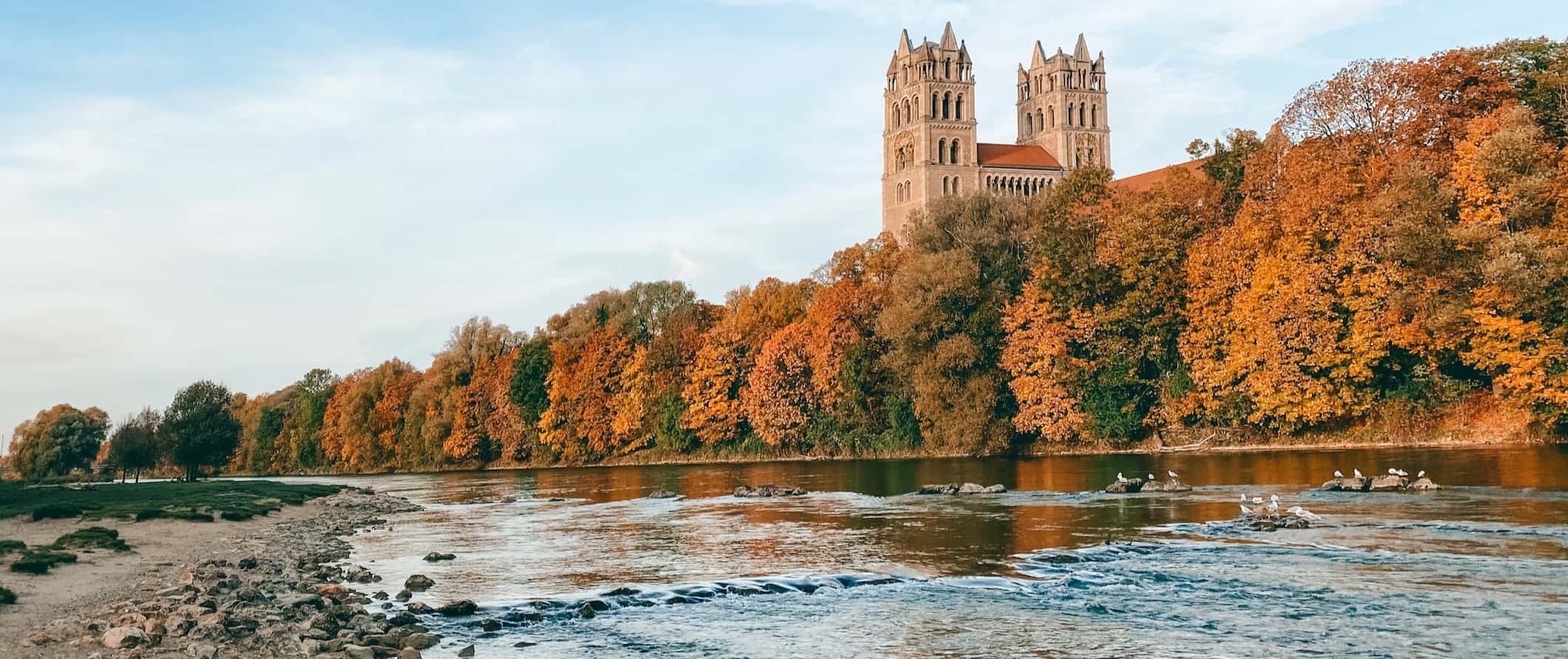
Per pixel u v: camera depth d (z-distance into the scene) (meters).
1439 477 46.16
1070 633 20.55
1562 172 57.16
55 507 47.31
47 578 28.58
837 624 21.95
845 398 101.75
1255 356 70.25
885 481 64.69
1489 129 60.97
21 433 188.75
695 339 121.81
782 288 117.44
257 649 19.70
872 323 101.31
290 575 29.92
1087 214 86.75
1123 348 81.56
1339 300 67.94
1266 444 74.88
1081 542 32.38
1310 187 69.81
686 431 118.75
